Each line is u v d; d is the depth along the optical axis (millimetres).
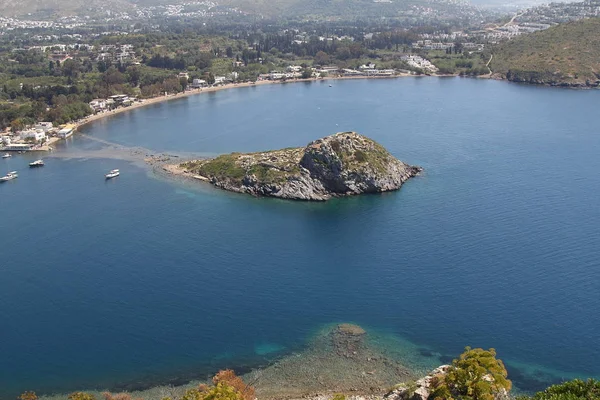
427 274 152250
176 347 126750
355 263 159875
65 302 144875
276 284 150625
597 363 116812
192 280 153625
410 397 93750
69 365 121688
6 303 145000
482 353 93625
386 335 128250
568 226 177500
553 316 131875
